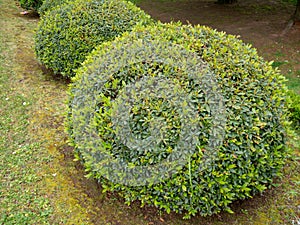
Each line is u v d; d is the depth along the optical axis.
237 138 2.23
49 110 3.83
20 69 4.79
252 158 2.31
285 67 6.22
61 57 4.27
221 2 10.48
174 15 9.45
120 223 2.46
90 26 4.09
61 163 3.01
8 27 6.60
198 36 2.81
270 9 9.79
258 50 6.94
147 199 2.34
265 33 7.78
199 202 2.31
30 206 2.54
